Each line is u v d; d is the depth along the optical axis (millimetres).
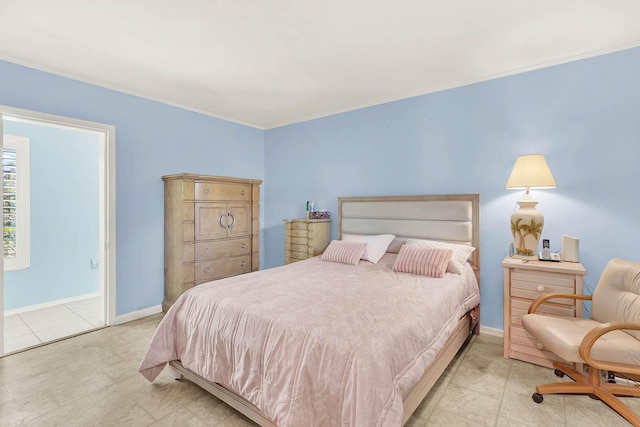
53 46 2436
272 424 1604
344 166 4055
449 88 3225
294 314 1720
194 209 3471
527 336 2410
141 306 3465
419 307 1883
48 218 3867
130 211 3369
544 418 1801
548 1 1896
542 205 2766
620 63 2438
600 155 2520
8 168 3564
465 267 2785
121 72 2912
